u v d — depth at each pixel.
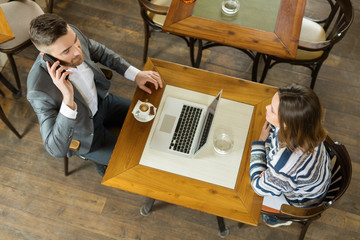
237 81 1.94
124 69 2.02
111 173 1.68
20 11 2.37
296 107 1.26
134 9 3.09
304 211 1.58
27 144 2.54
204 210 1.63
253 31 2.11
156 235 2.33
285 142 1.40
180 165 1.71
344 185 1.60
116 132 2.15
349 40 2.98
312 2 3.12
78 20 3.02
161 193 1.65
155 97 1.89
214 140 1.78
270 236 2.33
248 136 1.80
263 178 1.54
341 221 2.36
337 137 2.64
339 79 2.84
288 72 2.86
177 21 2.14
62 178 2.46
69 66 1.69
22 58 2.82
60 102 1.74
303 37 2.43
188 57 2.93
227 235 2.32
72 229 2.32
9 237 2.27
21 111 2.64
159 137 1.77
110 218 2.36
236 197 1.65
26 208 2.36
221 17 2.16
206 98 1.90
